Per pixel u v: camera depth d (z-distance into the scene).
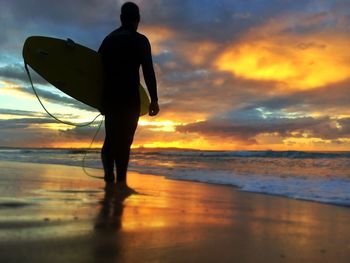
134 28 4.50
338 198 3.95
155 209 2.66
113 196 3.19
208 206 3.06
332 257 1.71
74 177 4.88
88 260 1.42
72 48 4.86
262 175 6.68
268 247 1.82
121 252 1.54
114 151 4.47
